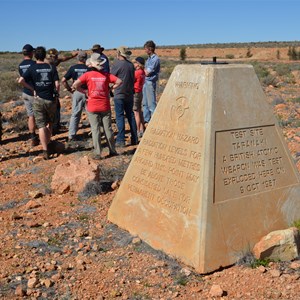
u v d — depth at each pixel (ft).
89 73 20.10
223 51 240.73
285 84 61.67
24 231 13.24
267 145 11.94
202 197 10.68
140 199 12.64
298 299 9.18
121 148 22.75
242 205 11.09
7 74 73.10
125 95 22.38
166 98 12.51
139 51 241.76
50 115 21.89
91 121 20.54
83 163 17.28
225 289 9.75
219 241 10.58
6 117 33.81
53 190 16.87
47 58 23.62
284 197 11.92
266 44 286.25
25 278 10.47
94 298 9.64
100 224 13.55
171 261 10.98
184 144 11.59
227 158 11.07
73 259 11.46
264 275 10.16
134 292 9.80
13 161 21.76
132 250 11.75
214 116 11.03
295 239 10.91
